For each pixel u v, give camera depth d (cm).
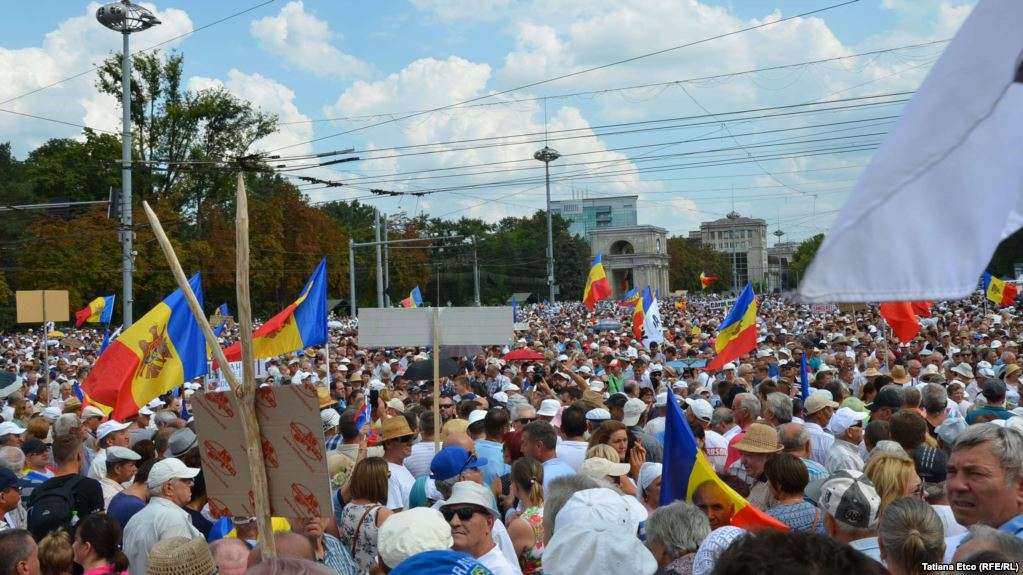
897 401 880
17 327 6738
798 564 176
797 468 543
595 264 3494
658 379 1588
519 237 12162
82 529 550
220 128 6300
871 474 483
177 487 618
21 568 477
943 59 180
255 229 6594
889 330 2639
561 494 501
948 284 181
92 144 6381
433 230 10425
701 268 15500
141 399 1052
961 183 185
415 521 448
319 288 1346
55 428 805
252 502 418
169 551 437
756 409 866
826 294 173
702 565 398
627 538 406
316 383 1639
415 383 1653
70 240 5531
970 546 318
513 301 7319
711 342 2555
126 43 2748
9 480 661
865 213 177
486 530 479
